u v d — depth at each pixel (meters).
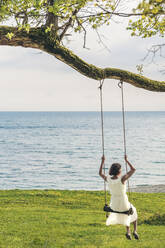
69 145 103.25
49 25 7.33
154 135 138.75
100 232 11.49
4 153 83.75
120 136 134.12
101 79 7.47
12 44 7.23
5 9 7.39
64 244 9.96
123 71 7.31
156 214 14.86
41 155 80.62
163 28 8.34
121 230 11.98
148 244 9.86
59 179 50.66
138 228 12.45
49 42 7.12
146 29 8.38
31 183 47.34
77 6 7.37
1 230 11.35
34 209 16.09
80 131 163.75
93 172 57.06
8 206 17.11
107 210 7.20
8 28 7.00
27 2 7.34
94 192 21.91
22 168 61.41
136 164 66.12
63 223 12.82
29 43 7.20
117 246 9.70
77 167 62.59
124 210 7.08
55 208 17.27
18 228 11.72
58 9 7.13
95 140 118.56
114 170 7.11
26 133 150.25
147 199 20.20
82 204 18.52
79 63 7.17
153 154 80.75
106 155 79.81
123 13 6.89
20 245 9.73
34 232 11.25
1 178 51.34
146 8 6.32
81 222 13.14
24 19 7.41
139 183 46.75
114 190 7.08
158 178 50.88
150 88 7.54
